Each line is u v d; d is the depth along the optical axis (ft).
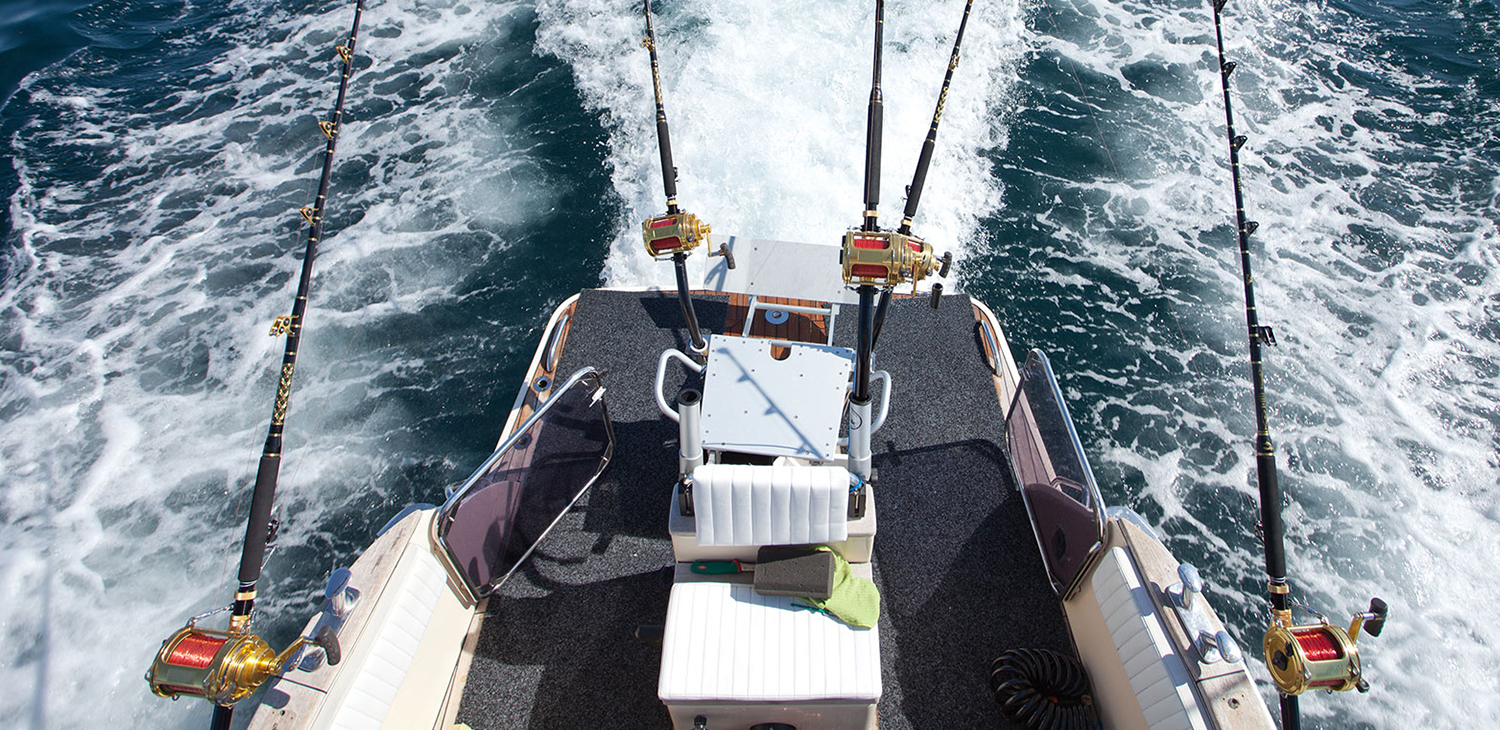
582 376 13.56
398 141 31.48
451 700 13.06
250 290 27.32
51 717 18.84
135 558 21.47
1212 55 32.89
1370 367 23.73
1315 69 32.40
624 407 17.62
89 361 25.80
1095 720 12.36
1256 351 10.84
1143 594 11.10
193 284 27.71
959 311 19.48
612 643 13.80
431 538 12.18
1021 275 25.68
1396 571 19.95
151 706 19.08
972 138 29.58
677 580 12.51
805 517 11.10
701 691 10.48
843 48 31.94
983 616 14.01
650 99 31.07
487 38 35.47
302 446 23.17
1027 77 31.91
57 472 23.22
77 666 19.56
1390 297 25.23
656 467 16.51
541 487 14.42
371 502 21.93
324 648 9.77
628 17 34.50
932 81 31.12
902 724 12.73
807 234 25.75
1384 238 26.78
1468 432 22.29
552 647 13.73
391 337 25.38
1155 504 21.06
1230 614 19.31
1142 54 32.94
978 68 31.94
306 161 31.50
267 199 30.27
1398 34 33.78
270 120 33.40
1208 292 25.35
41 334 26.58
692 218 13.25
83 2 40.16
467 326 25.49
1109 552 11.81
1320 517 20.93
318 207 11.60
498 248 27.30
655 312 19.61
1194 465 21.74
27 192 31.09
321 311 26.23
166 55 37.47
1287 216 27.43
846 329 18.92
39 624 20.22
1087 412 22.80
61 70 36.55
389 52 35.55
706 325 19.24
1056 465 13.21
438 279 26.68
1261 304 25.12
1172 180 28.48
